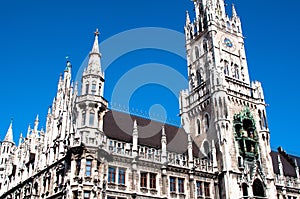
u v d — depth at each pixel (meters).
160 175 56.72
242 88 74.88
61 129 58.31
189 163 61.09
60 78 66.94
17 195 66.75
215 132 67.25
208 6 82.38
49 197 54.09
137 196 52.66
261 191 65.19
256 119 72.62
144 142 60.09
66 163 52.19
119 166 53.31
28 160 68.31
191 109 76.44
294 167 82.25
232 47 80.75
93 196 47.84
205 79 76.81
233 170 62.81
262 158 68.56
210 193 61.22
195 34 85.56
